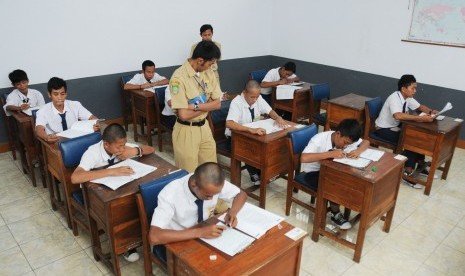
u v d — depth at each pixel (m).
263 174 2.85
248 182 3.50
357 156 2.42
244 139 2.92
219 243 1.52
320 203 2.49
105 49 4.55
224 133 3.47
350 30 5.28
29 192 3.23
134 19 4.68
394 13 4.76
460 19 4.18
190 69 2.37
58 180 2.84
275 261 1.52
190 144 2.56
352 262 2.42
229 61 5.93
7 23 3.78
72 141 2.37
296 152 2.73
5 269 2.30
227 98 4.01
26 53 3.97
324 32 5.61
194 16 5.26
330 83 5.73
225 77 5.97
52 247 2.52
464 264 2.43
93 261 2.38
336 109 3.95
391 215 2.68
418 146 3.27
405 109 3.54
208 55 2.27
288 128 2.99
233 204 1.75
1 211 2.93
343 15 5.31
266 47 6.43
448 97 4.48
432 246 2.61
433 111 3.56
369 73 5.21
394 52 4.88
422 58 4.62
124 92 4.69
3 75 3.88
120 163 2.22
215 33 5.61
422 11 4.48
